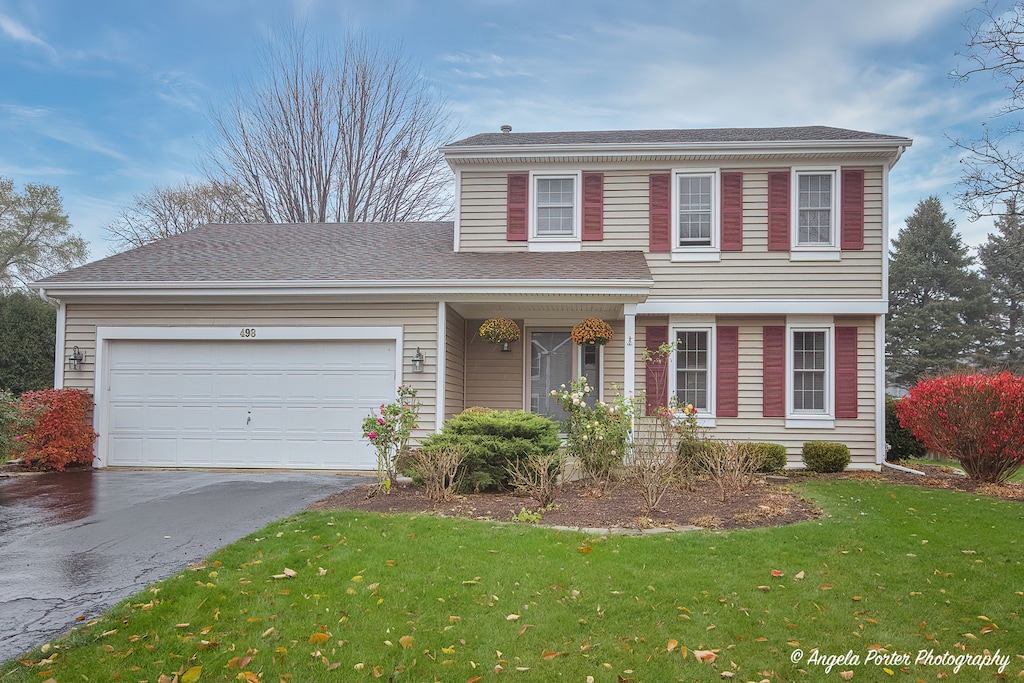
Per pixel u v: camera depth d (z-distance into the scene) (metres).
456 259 13.25
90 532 7.19
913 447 14.20
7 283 30.47
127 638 4.59
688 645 4.65
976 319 36.50
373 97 30.19
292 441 12.29
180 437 12.41
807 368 13.30
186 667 4.29
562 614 5.05
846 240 13.08
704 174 13.49
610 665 4.42
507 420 9.57
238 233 16.08
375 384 12.18
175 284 12.08
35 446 11.73
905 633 4.83
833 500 8.76
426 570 5.82
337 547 6.40
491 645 4.62
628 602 5.24
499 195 13.93
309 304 12.27
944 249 37.41
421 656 4.47
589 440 9.70
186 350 12.51
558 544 6.50
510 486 9.38
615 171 13.71
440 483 8.74
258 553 6.26
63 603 5.17
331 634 4.71
